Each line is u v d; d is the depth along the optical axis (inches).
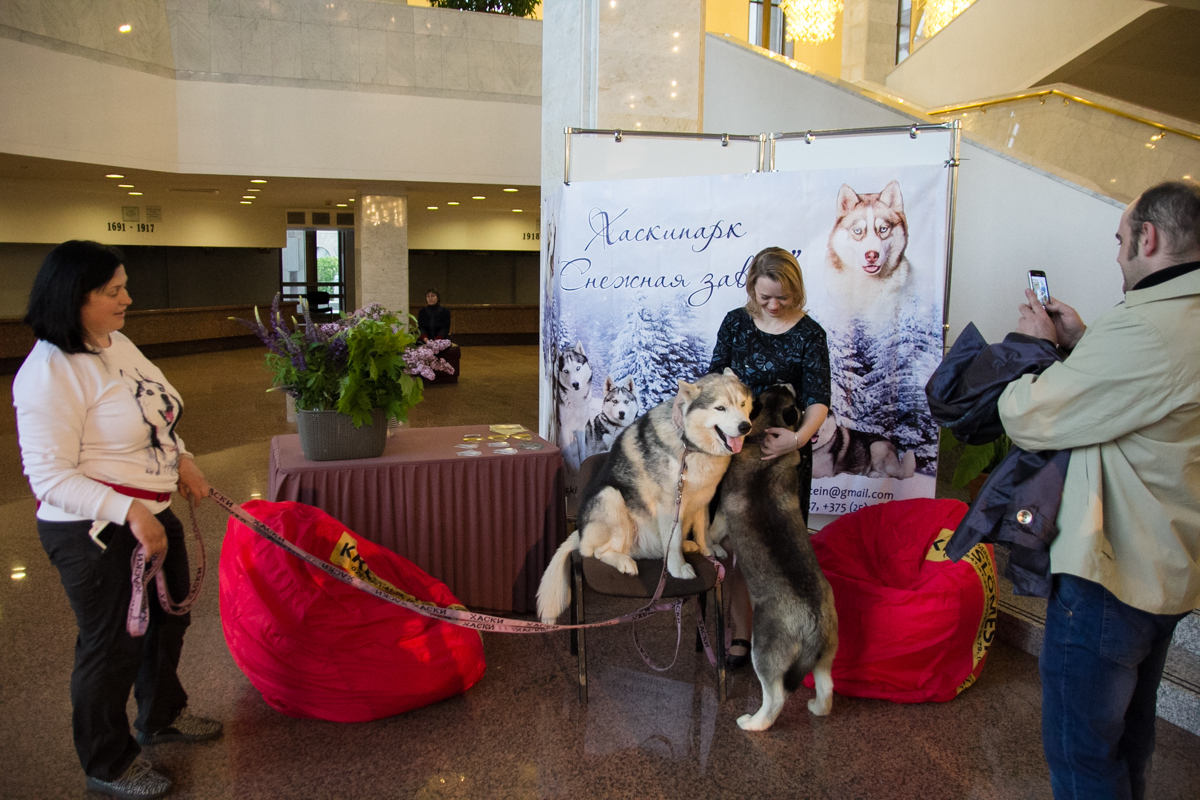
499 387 401.7
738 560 100.0
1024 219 176.6
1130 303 62.7
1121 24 257.0
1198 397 60.2
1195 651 109.9
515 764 90.6
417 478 122.3
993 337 185.3
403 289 434.6
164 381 84.7
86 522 75.6
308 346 118.7
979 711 104.2
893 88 356.2
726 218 128.5
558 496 132.0
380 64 372.2
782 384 119.6
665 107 175.5
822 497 132.3
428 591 113.6
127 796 82.6
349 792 84.9
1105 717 64.7
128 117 329.4
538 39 394.9
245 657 98.9
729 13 499.8
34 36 295.9
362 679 96.7
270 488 134.8
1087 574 62.9
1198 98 314.7
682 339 132.3
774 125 239.1
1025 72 291.1
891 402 128.1
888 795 86.0
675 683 111.0
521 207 578.2
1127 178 208.8
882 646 104.3
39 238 471.8
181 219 536.1
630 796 85.0
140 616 74.1
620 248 133.6
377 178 380.2
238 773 87.9
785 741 96.3
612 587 99.3
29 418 72.1
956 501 119.3
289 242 685.3
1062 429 64.2
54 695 103.8
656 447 103.1
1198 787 88.8
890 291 125.5
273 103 359.3
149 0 332.5
